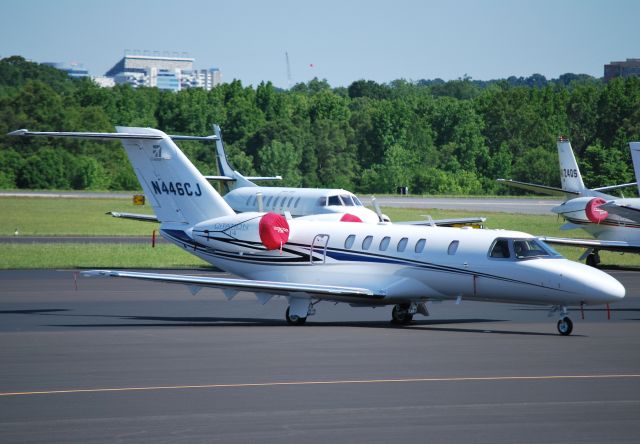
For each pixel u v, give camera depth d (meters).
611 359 72.62
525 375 65.25
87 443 46.62
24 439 47.28
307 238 101.81
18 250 177.25
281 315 104.12
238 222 104.75
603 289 86.44
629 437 48.16
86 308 108.06
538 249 91.62
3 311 104.31
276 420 51.34
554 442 47.19
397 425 50.34
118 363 69.56
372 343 81.06
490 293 91.88
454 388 60.31
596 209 172.00
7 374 64.88
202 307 110.81
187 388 59.94
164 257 172.00
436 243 94.94
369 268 97.50
